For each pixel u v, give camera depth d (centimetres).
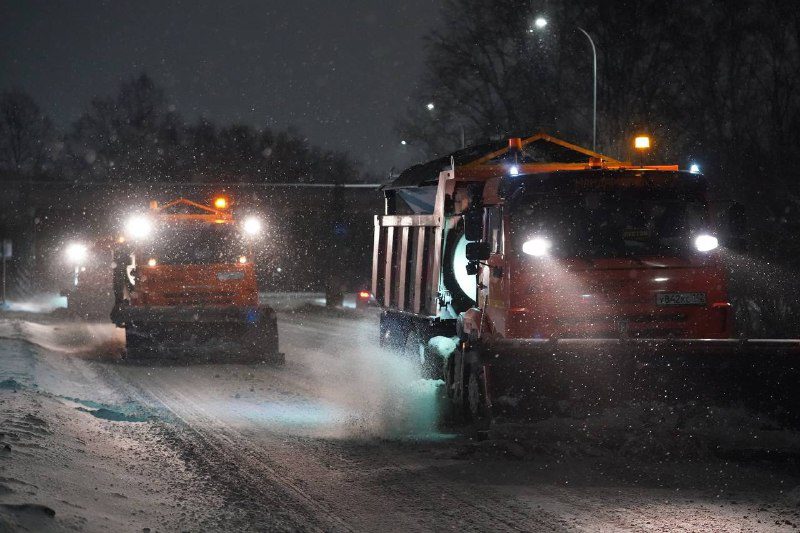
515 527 702
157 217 2103
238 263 2109
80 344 2439
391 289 1745
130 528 668
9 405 1130
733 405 987
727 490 806
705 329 1089
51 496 707
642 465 899
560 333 1077
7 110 8181
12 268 6369
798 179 2767
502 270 1121
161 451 993
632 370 979
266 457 965
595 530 691
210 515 734
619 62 4288
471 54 4697
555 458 929
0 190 6072
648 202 1120
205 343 1984
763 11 3731
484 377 1002
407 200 1767
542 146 1560
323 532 694
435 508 761
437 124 4834
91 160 8044
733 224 1138
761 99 3684
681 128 4056
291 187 6050
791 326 2256
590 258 1094
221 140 8281
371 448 1011
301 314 4062
